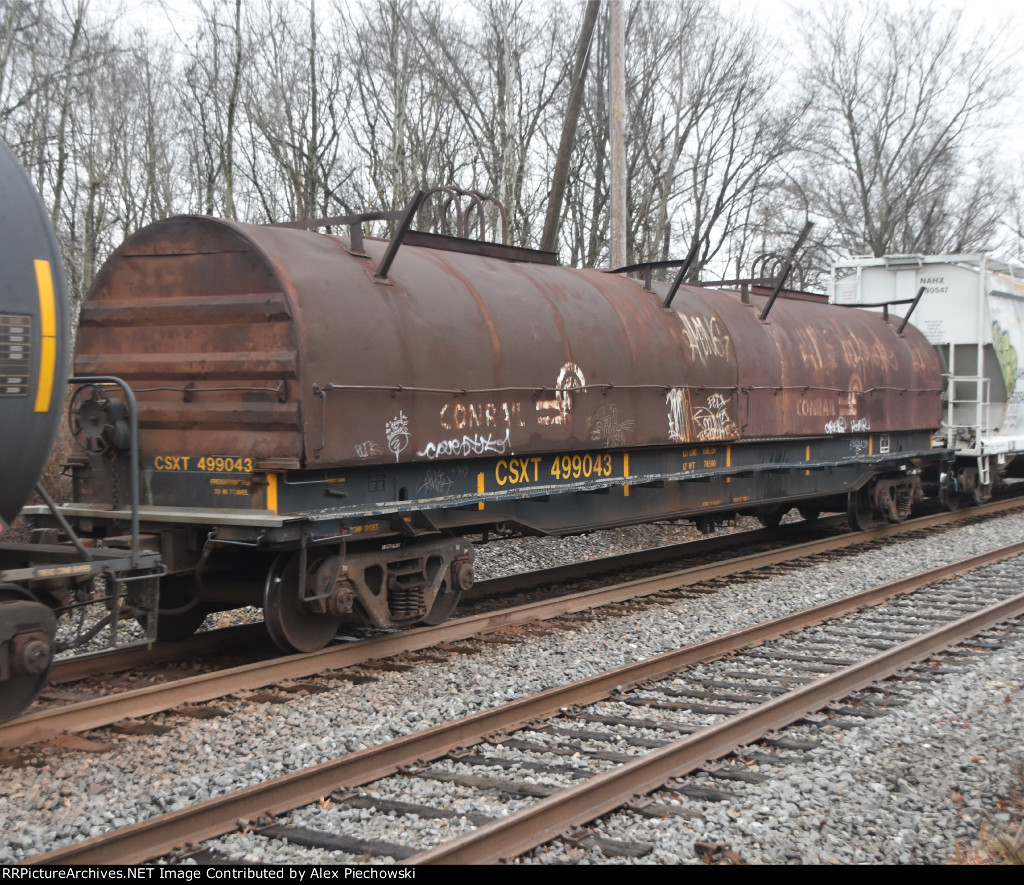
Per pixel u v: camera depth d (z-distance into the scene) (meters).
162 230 7.71
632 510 10.59
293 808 4.61
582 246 28.89
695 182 31.56
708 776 5.15
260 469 6.99
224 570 7.95
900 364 15.33
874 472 14.88
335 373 7.15
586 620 9.05
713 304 12.00
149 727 5.90
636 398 10.18
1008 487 22.89
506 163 19.66
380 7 22.92
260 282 7.15
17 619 5.61
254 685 6.80
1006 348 17.17
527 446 8.89
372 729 5.88
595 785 4.61
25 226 5.55
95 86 22.34
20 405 5.50
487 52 23.56
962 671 7.27
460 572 8.66
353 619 7.97
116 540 6.75
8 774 5.14
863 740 5.70
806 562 12.50
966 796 4.93
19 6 19.16
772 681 7.08
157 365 7.64
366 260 7.95
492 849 4.10
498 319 8.70
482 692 6.74
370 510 7.52
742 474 12.23
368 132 24.44
